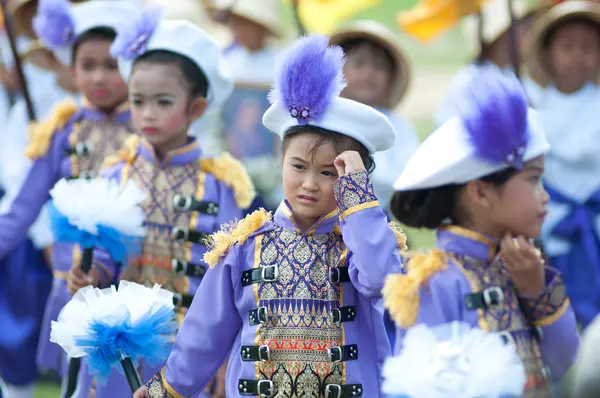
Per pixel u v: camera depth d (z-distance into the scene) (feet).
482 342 32.14
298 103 33.17
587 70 63.82
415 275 35.14
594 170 61.21
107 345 34.06
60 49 49.01
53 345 47.47
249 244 34.53
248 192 43.65
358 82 59.88
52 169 47.78
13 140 60.03
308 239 34.17
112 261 41.96
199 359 34.42
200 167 43.50
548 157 61.62
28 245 59.57
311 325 33.50
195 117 43.78
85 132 48.16
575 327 36.60
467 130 35.50
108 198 39.88
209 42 43.52
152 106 42.45
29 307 59.52
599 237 60.44
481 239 36.27
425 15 65.46
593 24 64.08
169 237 42.39
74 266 41.81
